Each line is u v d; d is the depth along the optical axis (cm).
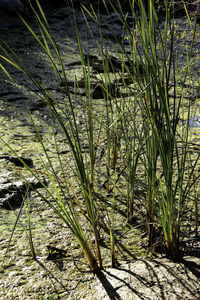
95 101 310
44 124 268
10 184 182
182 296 115
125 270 130
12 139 239
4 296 121
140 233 155
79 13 653
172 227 129
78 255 141
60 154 223
